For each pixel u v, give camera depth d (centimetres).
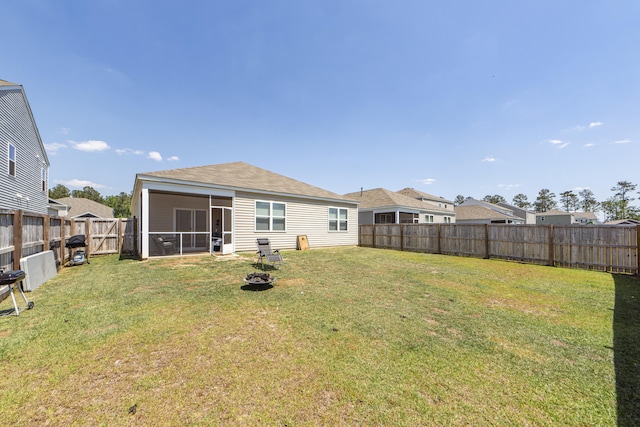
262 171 1480
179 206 1300
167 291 511
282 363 260
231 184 1112
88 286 550
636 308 448
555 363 270
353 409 198
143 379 232
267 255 753
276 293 502
